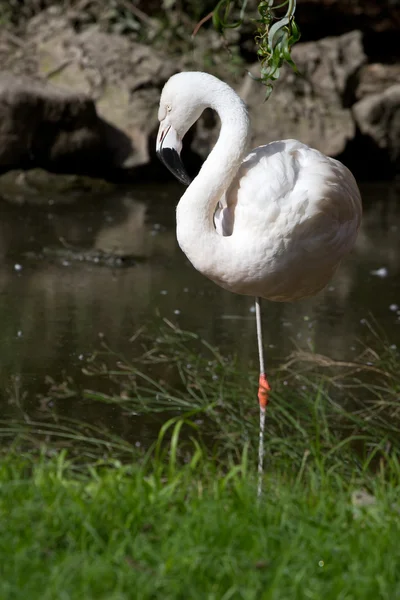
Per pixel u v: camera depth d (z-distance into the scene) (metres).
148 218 16.06
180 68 20.47
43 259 13.32
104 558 4.85
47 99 17.69
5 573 4.66
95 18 21.22
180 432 8.10
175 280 12.73
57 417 8.26
